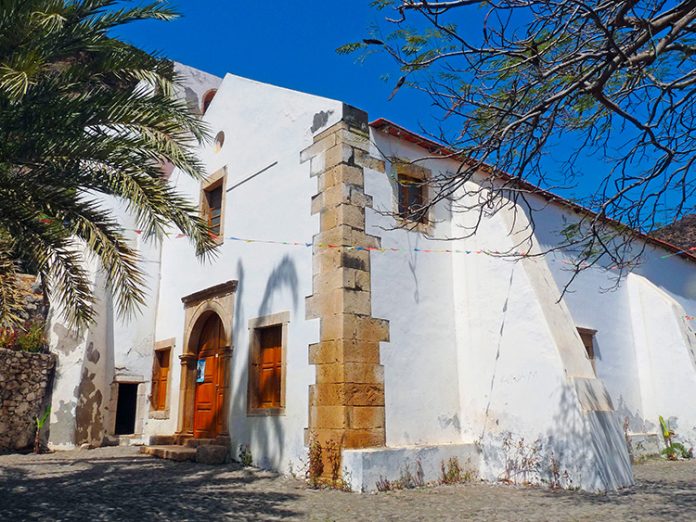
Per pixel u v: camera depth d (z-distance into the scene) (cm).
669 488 764
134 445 1173
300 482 778
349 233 827
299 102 954
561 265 1162
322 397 794
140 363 1209
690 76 477
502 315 873
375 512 612
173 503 634
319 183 879
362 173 866
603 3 443
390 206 891
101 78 832
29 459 991
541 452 793
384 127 902
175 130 743
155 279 1256
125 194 689
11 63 634
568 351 822
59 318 1214
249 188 1035
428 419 851
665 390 1241
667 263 1482
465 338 911
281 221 940
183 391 1092
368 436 773
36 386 1143
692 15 438
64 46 723
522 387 830
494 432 849
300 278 877
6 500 631
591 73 460
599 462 742
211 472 847
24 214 678
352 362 782
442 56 478
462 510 626
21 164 660
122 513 581
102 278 1212
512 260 879
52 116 655
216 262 1082
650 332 1285
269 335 936
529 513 611
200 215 1150
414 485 767
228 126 1127
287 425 845
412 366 851
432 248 928
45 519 545
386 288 849
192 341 1109
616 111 479
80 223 685
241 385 950
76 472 849
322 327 818
